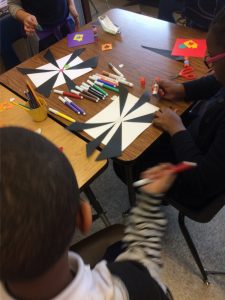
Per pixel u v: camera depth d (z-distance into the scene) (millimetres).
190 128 1196
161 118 1019
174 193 1084
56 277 365
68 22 1834
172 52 1307
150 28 1465
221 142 873
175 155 1084
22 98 1206
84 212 387
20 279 339
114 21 1543
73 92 1175
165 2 2225
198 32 1397
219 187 909
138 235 547
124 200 1673
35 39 1766
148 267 495
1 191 293
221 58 854
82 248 906
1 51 2143
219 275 1352
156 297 465
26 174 299
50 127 1063
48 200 304
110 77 1222
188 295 1320
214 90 1115
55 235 319
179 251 1443
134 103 1102
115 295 403
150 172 650
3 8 2008
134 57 1309
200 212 1013
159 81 1138
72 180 333
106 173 1804
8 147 307
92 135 1012
